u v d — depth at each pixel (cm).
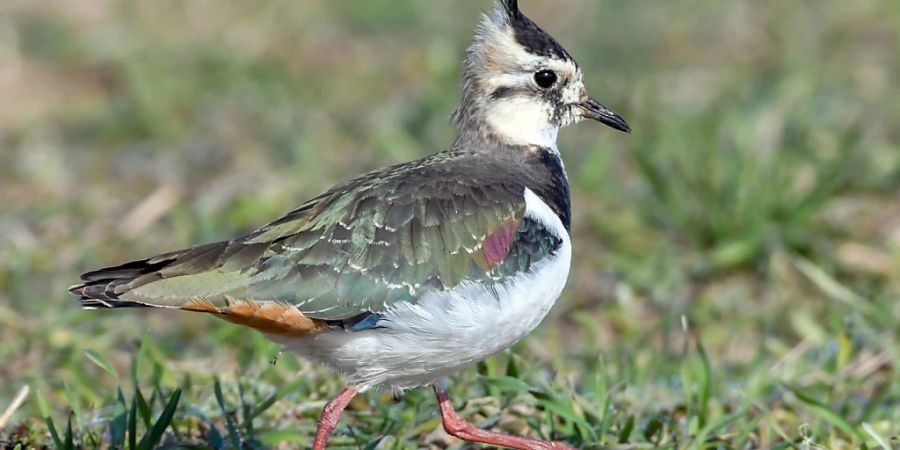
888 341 1269
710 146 1666
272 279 942
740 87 2045
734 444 1083
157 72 2239
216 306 938
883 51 2233
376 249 959
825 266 1479
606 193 1691
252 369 1195
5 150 2027
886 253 1502
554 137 1125
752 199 1570
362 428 1095
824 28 2336
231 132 2081
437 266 963
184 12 2534
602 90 2083
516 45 1105
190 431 1077
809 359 1288
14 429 1085
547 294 1001
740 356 1338
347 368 986
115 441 1016
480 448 1080
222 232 1658
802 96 1912
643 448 1045
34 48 2366
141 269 952
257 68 2267
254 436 1049
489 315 970
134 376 1123
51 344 1318
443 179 1008
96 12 2541
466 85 1122
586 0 2588
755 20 2436
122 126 2092
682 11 2484
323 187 1792
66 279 1531
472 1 2583
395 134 1902
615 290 1495
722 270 1520
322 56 2397
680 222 1582
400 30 2495
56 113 2161
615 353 1288
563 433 1079
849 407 1141
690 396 1127
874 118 1902
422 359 976
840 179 1633
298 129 2028
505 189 1012
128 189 1867
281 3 2591
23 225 1709
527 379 1162
